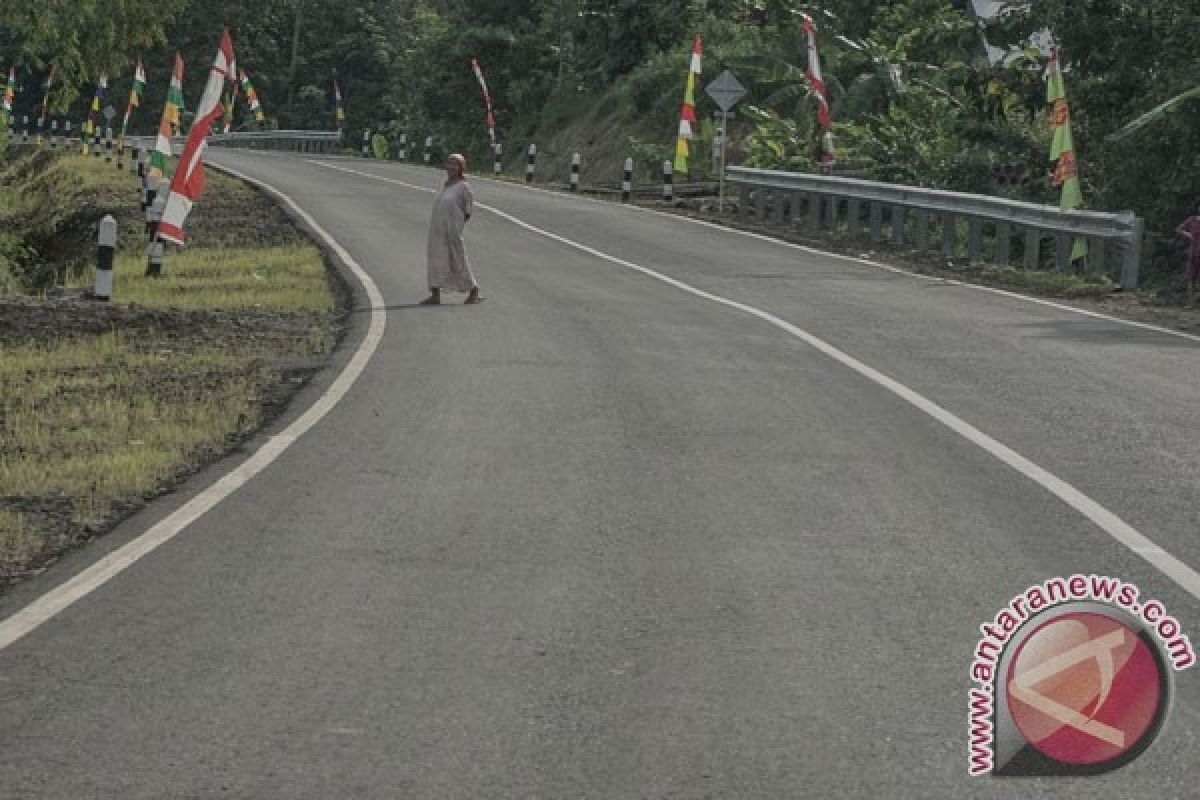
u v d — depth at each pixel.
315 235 37.50
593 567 10.43
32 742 7.39
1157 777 6.96
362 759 7.16
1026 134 41.59
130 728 7.56
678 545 11.00
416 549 10.89
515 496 12.48
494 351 20.45
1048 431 15.36
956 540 11.15
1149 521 11.77
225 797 6.75
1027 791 6.80
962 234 40.31
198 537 11.28
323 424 15.52
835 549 10.89
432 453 14.11
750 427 15.41
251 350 21.50
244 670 8.41
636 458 13.93
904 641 8.88
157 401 17.55
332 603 9.64
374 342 21.27
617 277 29.97
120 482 13.14
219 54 30.02
